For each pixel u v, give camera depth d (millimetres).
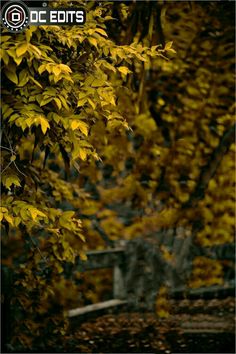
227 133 12672
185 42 12727
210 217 14094
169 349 10422
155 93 13141
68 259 8055
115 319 11969
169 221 13383
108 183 14820
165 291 12727
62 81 5828
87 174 13797
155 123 13570
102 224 14664
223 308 13133
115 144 13711
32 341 9844
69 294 11672
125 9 8680
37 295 8836
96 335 10984
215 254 14445
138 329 11422
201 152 13836
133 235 14242
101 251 12320
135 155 13938
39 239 8750
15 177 6016
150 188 14047
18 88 5762
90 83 5891
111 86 6105
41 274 9031
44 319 9805
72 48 6156
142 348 10469
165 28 12258
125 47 6168
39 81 5883
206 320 12211
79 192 9461
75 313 11547
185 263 13508
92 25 6156
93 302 14172
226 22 12062
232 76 13242
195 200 13039
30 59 5441
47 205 7594
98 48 6141
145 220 13633
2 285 8727
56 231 6680
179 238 13133
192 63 13047
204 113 13578
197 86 13336
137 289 12641
